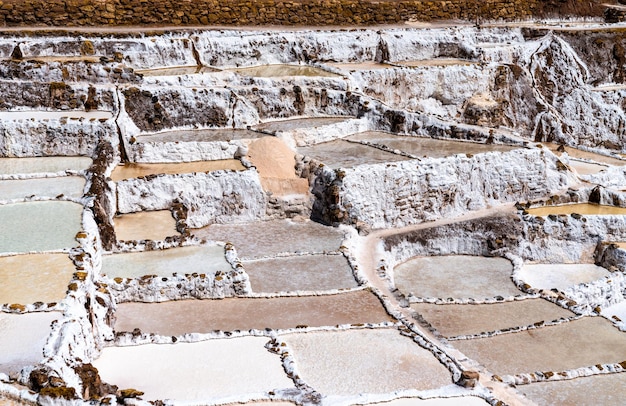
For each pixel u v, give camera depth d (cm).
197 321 2156
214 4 4316
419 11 4881
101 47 3781
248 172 3019
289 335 2067
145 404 1619
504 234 3025
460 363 1967
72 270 2031
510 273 2830
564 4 5391
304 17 4531
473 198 3200
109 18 4088
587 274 2916
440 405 1748
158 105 3397
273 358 1925
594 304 2730
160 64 3881
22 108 3312
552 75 4675
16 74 3394
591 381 1991
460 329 2295
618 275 2841
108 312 2078
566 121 4600
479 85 4294
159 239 2619
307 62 4194
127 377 1808
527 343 2205
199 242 2578
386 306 2275
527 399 1866
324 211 2980
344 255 2656
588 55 4816
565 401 1889
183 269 2375
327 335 2078
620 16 5391
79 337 1788
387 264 2697
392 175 3025
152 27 4134
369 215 2975
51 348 1666
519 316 2402
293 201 3034
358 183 2958
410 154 3247
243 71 3959
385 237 2897
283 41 4188
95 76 3475
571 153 4056
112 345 1964
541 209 3216
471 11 5056
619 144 4644
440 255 2991
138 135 3325
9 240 2205
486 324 2336
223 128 3494
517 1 5219
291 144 3359
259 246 2733
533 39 4834
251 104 3575
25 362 1634
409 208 3061
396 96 4097
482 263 2930
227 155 3222
